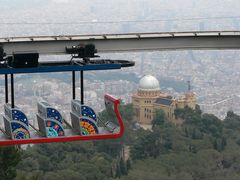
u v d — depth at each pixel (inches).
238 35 969.5
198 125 4458.7
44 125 706.8
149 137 4069.9
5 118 722.8
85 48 782.5
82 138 711.1
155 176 3582.7
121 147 3924.7
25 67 713.0
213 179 3750.0
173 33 925.8
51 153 3472.0
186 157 3882.9
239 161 3949.3
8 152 1369.3
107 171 3491.6
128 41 885.8
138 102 4874.5
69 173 3243.1
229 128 4564.5
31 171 3110.2
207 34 949.2
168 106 4761.3
